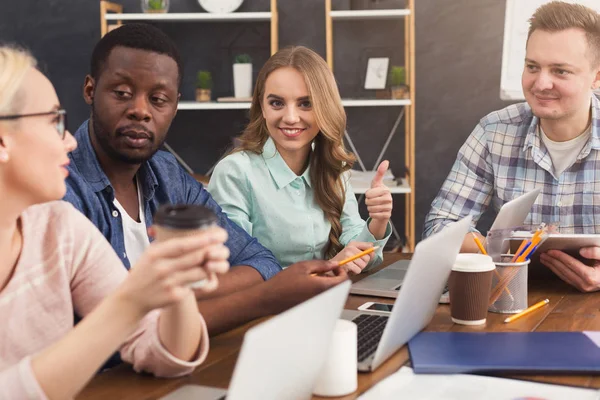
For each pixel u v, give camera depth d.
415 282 1.20
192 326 1.13
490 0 4.15
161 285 0.85
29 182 1.00
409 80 3.99
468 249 1.98
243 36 4.29
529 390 1.11
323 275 1.54
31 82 1.00
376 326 1.42
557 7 2.09
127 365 1.23
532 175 2.31
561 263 1.73
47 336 1.10
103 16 3.96
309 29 4.27
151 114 1.56
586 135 2.21
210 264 0.85
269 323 0.80
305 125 2.05
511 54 3.95
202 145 4.39
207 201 1.89
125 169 1.64
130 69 1.52
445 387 1.12
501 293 1.53
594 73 2.11
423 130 4.30
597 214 2.24
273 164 2.12
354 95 4.26
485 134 2.38
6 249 1.07
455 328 1.44
